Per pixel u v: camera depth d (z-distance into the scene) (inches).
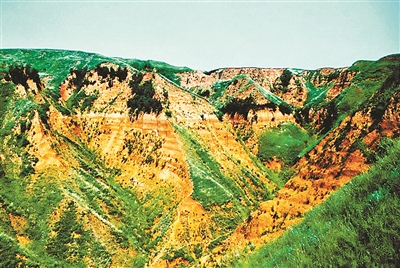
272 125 4276.6
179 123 3095.5
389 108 1387.8
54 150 2501.2
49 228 2100.1
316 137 4165.8
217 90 5349.4
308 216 583.8
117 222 2365.9
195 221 2308.1
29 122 2516.0
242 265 621.0
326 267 331.9
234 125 4394.7
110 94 3346.5
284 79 5516.7
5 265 1829.5
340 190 546.0
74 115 3211.1
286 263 400.2
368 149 1272.1
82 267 2001.7
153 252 2201.0
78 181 2453.2
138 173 2807.6
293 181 1328.7
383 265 289.4
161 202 2566.4
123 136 3043.8
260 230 1027.3
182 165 2721.5
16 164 2341.3
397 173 392.2
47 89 3321.9
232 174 2960.1
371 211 363.3
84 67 4133.9
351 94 4215.1
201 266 1018.7
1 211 2081.7
